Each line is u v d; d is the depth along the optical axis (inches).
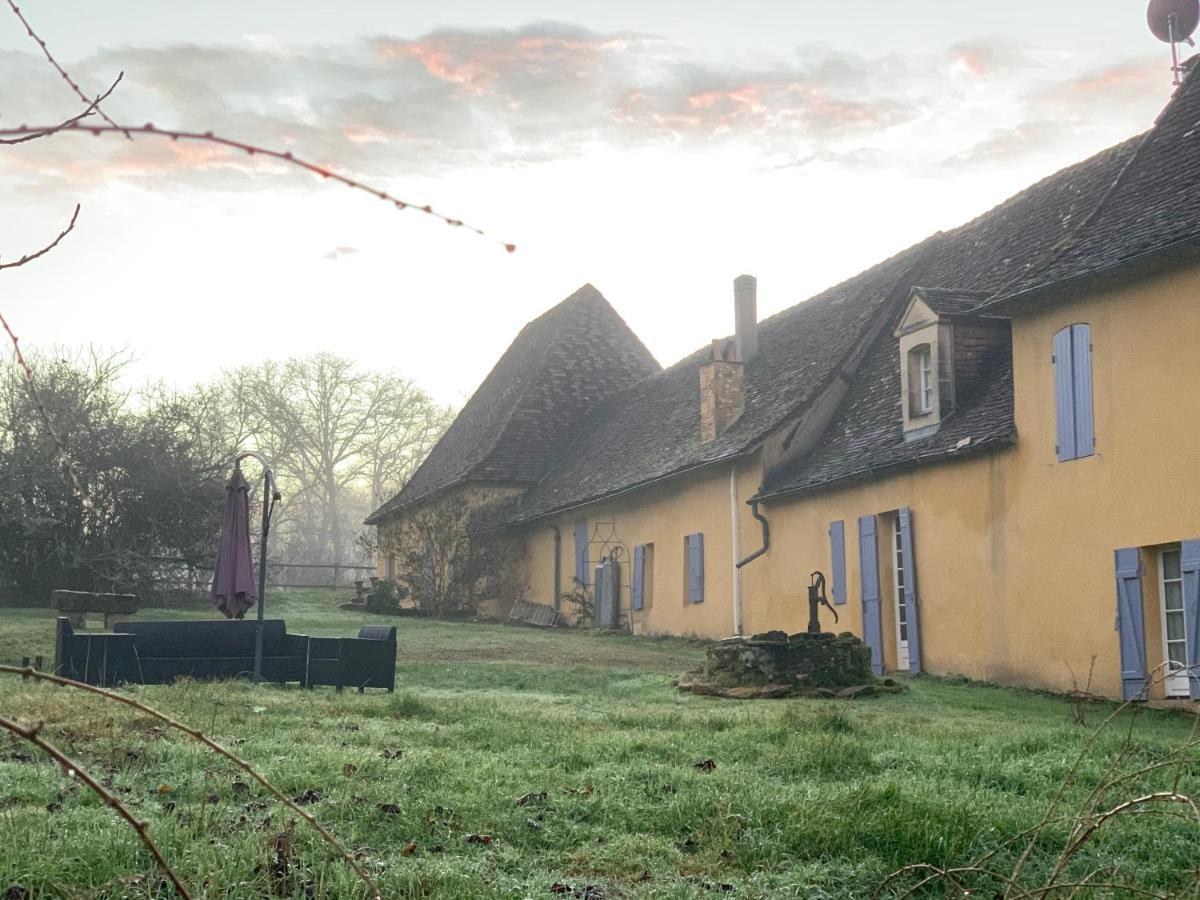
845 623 816.3
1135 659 582.9
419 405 2765.7
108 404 1185.4
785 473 916.0
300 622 1097.4
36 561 1133.7
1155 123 692.1
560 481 1354.6
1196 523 555.5
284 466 2618.1
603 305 1637.6
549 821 259.9
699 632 1013.2
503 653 841.5
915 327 783.7
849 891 224.2
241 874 204.4
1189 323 564.7
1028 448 661.3
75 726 354.6
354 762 304.8
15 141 84.5
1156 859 243.6
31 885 194.1
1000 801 277.4
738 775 307.6
